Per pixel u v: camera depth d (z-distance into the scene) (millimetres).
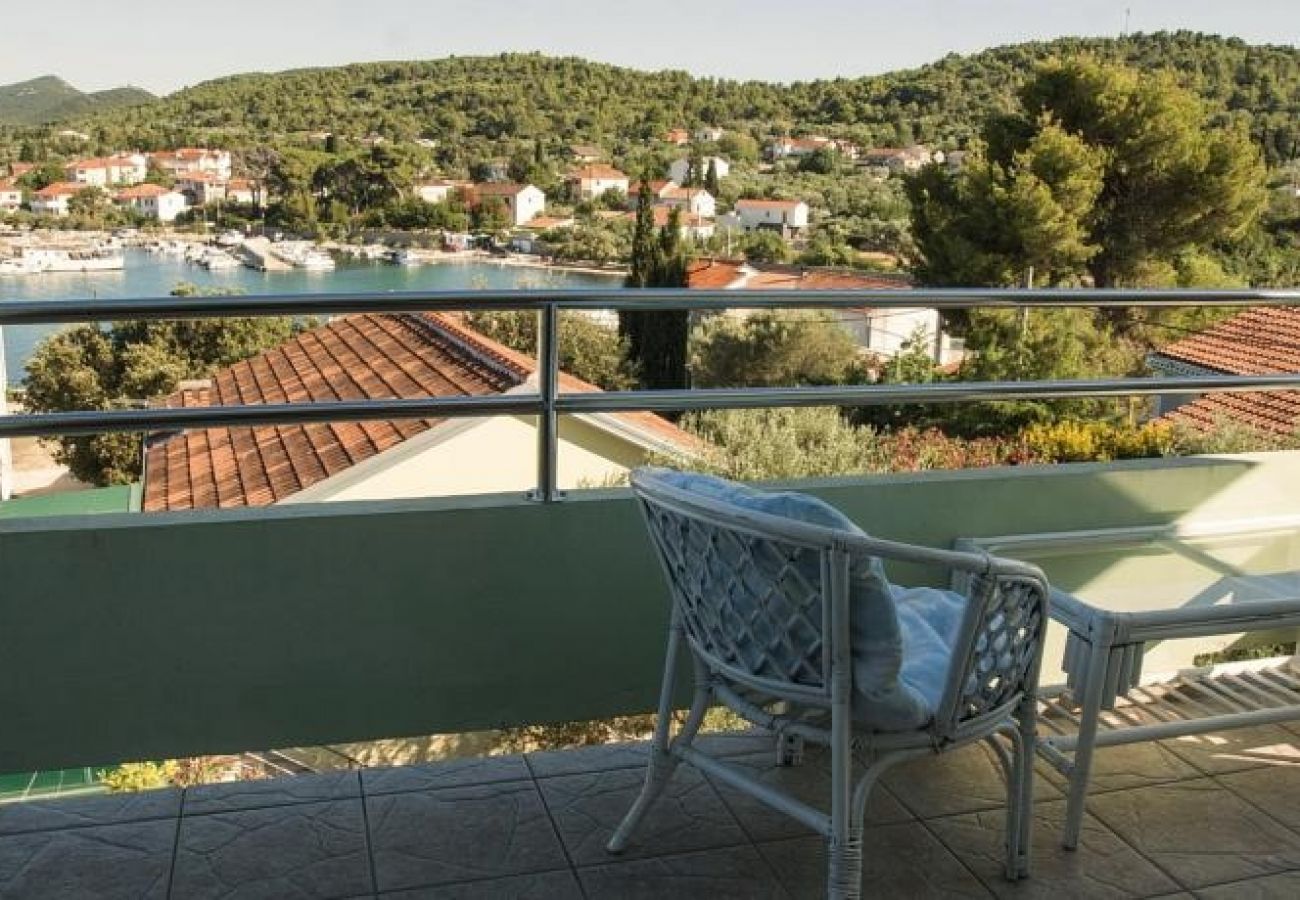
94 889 2061
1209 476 3041
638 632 2617
